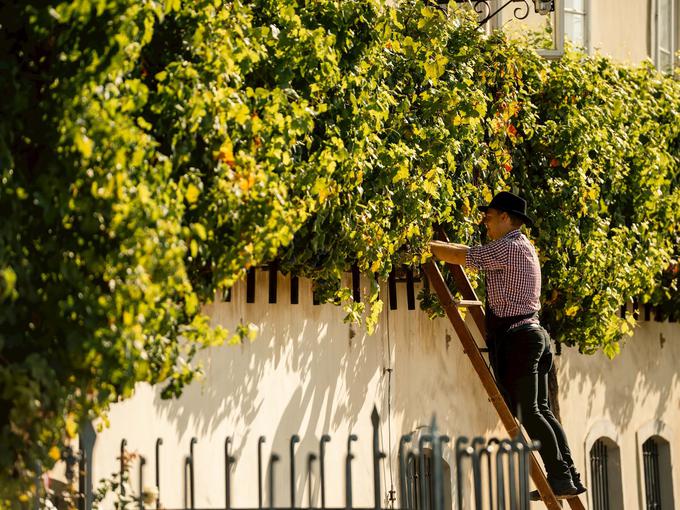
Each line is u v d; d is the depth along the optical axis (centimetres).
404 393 1516
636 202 1784
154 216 810
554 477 1379
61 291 821
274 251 948
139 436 1145
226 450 959
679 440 2194
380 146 1241
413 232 1295
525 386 1368
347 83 1168
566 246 1627
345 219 1216
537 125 1595
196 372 905
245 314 1273
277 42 1073
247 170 941
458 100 1338
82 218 807
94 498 1037
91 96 817
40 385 830
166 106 925
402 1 1389
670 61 2381
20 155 831
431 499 1569
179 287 836
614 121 1741
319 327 1381
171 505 1177
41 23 811
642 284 1809
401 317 1520
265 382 1299
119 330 805
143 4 850
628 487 2025
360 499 1430
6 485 811
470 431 1634
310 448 1360
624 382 2027
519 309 1373
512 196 1384
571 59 1705
